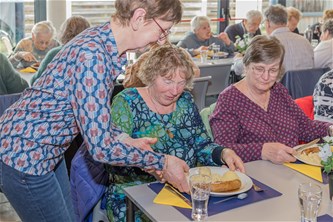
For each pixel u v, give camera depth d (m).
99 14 6.12
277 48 2.13
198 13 6.83
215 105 2.31
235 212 1.48
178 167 1.54
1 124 1.49
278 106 2.30
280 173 1.82
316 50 4.41
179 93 1.90
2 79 3.47
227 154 1.88
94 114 1.32
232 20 7.18
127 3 1.33
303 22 7.54
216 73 4.64
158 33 1.39
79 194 1.89
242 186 1.63
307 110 2.71
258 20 6.21
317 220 1.42
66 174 1.70
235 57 5.05
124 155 1.40
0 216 3.12
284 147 1.94
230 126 2.18
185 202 1.54
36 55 4.74
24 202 1.52
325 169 1.64
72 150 2.34
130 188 1.66
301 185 1.47
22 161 1.45
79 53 1.32
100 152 1.36
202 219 1.43
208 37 5.71
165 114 1.97
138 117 1.93
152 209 1.50
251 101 2.23
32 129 1.43
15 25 5.67
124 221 1.87
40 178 1.50
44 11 5.84
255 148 2.01
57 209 1.57
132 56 3.77
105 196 2.01
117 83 3.04
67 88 1.37
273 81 2.18
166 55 1.86
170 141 1.96
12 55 4.66
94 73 1.30
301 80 3.46
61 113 1.41
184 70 1.86
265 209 1.50
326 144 1.80
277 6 4.32
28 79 4.04
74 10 5.96
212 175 1.68
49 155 1.49
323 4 7.59
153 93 1.93
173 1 1.36
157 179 1.77
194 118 2.04
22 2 5.66
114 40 1.37
